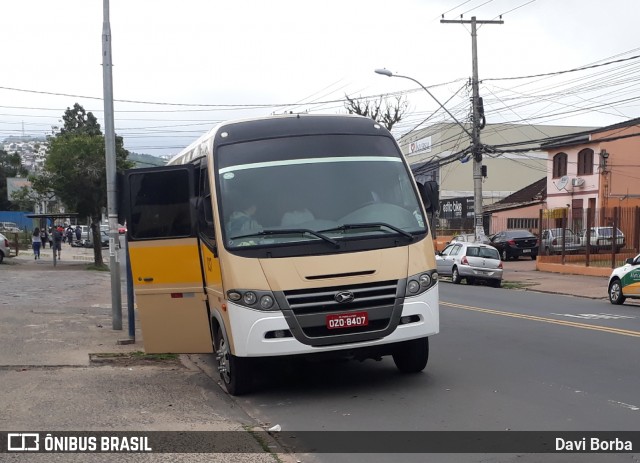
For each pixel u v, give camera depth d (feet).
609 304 60.49
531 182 199.00
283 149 25.75
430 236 25.49
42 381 27.43
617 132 129.18
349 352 23.67
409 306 24.06
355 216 24.67
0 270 88.69
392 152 26.89
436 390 25.50
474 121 94.43
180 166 27.37
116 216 40.50
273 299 22.99
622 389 25.21
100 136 98.53
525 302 61.77
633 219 87.76
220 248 24.02
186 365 31.68
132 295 36.60
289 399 24.84
